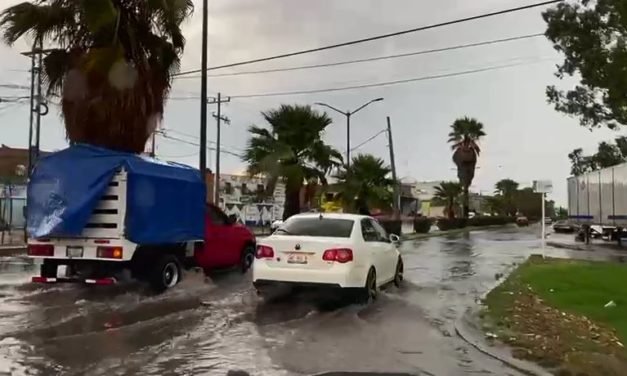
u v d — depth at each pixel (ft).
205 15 78.18
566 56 121.29
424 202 386.93
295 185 97.04
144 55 55.52
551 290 45.29
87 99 52.49
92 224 41.81
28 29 55.36
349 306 39.32
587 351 26.89
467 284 51.42
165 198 44.70
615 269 59.06
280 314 36.01
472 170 250.57
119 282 42.86
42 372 22.86
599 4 110.42
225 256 53.31
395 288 47.91
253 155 99.35
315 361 25.43
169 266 44.68
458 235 169.78
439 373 24.11
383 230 47.42
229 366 24.29
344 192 126.41
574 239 153.07
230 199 189.37
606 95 122.21
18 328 30.50
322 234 40.73
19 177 157.17
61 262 43.01
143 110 54.44
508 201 454.40
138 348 26.89
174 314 35.24
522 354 26.53
